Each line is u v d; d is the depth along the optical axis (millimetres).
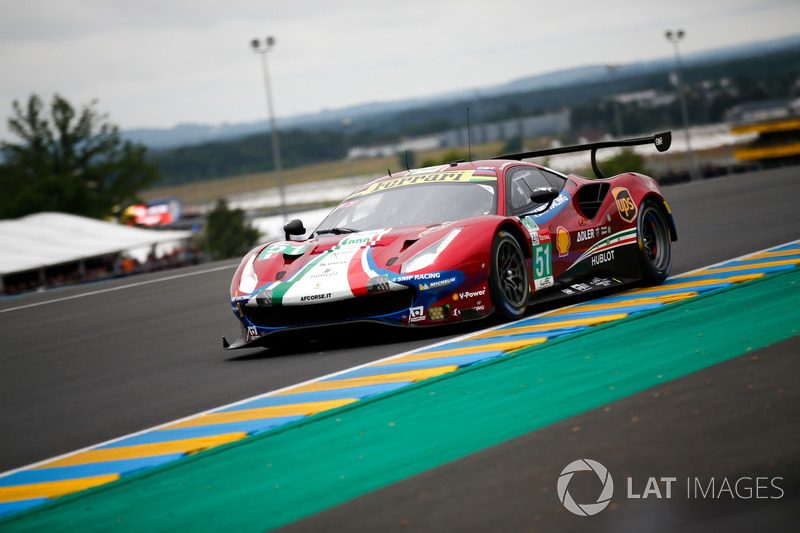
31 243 69688
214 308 23125
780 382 9273
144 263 69625
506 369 11312
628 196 17812
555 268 16062
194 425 10750
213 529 7293
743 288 15531
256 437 9617
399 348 13859
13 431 11867
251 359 15047
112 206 163250
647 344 11867
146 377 14617
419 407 10047
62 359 17734
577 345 12250
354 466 8375
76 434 11266
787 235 24281
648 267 17797
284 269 15000
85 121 165625
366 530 6859
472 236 14391
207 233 128750
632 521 6496
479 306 14406
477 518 6824
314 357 14266
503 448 8344
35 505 8438
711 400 8977
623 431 8391
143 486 8555
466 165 16906
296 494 7848
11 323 25469
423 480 7770
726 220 31156
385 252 14430
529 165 17094
